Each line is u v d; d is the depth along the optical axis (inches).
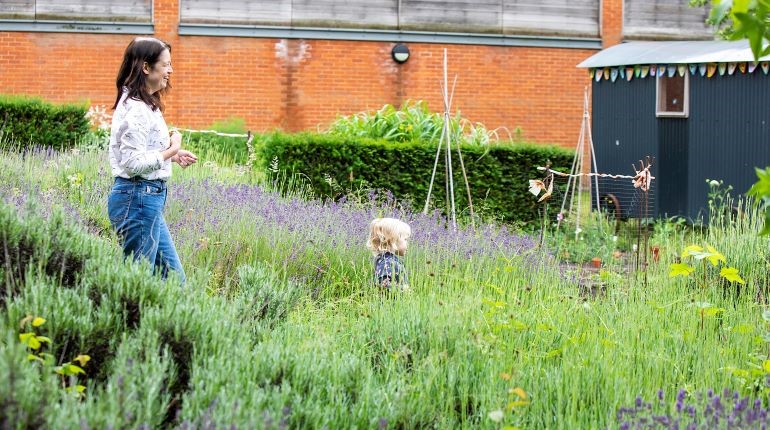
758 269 318.7
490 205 524.7
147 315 177.5
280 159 497.4
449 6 814.5
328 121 797.2
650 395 199.9
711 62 522.0
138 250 233.3
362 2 800.9
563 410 195.0
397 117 597.9
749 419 168.4
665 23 848.3
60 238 209.0
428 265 310.2
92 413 140.3
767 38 129.5
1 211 203.0
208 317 183.2
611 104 583.2
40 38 761.0
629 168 569.0
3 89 757.3
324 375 179.0
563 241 446.0
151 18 772.0
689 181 538.6
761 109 508.4
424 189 516.4
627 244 458.3
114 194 234.2
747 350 236.4
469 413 192.9
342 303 275.7
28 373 144.4
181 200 364.5
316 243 323.9
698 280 307.4
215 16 780.0
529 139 828.0
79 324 173.5
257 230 328.5
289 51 791.1
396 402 173.0
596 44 837.2
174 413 165.9
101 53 767.1
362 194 500.4
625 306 272.4
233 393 159.5
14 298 180.1
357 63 800.9
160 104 240.7
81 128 600.7
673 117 545.3
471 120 818.8
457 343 208.5
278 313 225.0
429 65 812.0
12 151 506.9
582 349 226.8
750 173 514.3
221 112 781.9
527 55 826.8
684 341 241.3
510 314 243.9
